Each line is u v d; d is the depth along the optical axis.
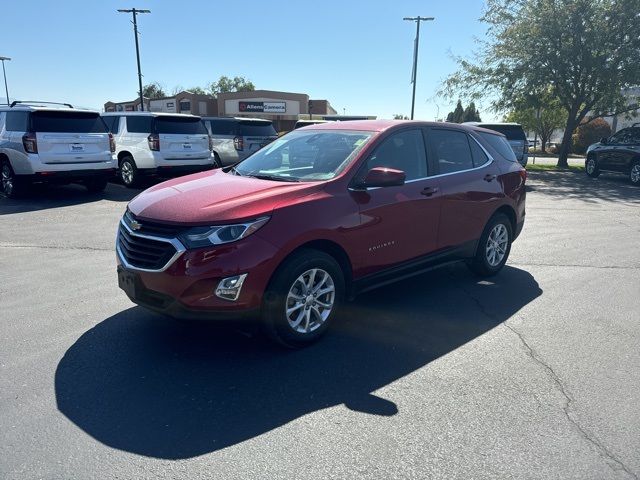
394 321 4.79
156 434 3.03
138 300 3.95
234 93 56.91
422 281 6.07
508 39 21.98
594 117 22.98
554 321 4.84
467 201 5.49
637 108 22.39
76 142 11.04
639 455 2.89
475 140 5.91
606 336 4.50
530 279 6.19
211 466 2.76
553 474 2.73
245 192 4.04
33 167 10.52
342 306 5.16
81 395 3.44
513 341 4.39
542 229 9.27
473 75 23.14
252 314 3.79
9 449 2.87
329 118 24.72
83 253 7.00
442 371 3.84
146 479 2.65
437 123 5.45
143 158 13.11
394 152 4.85
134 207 4.18
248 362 3.94
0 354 4.02
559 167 23.72
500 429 3.12
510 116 35.50
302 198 4.05
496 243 6.15
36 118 10.59
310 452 2.88
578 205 12.30
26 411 3.25
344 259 4.36
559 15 19.98
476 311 5.08
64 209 10.27
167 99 58.62
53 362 3.89
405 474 2.71
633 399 3.47
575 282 6.08
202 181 4.57
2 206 10.50
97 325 4.58
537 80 21.25
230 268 3.64
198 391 3.51
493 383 3.67
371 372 3.82
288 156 4.94
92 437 2.99
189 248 3.62
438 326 4.69
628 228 9.39
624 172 17.36
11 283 5.71
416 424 3.16
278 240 3.80
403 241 4.84
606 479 2.70
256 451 2.89
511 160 6.40
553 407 3.37
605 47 20.34
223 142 16.25
